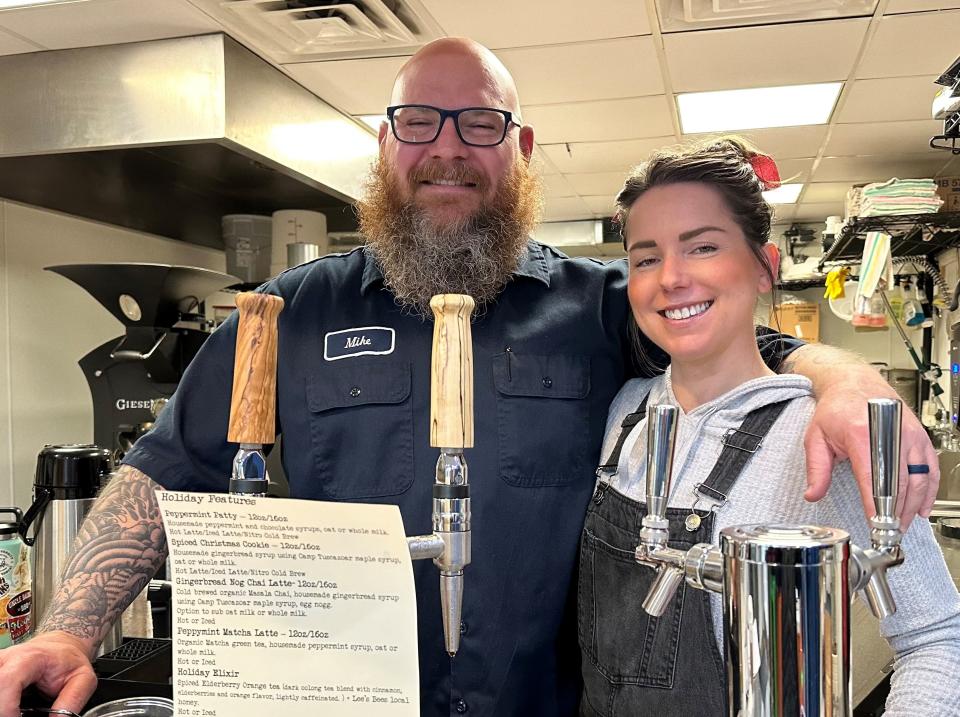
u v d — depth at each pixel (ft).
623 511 3.48
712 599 3.04
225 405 4.21
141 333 7.22
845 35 8.49
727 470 3.19
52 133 7.97
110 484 4.14
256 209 11.08
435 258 4.16
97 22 7.38
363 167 11.14
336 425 4.18
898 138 12.55
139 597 5.07
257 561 1.80
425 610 3.83
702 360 3.35
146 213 10.04
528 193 4.60
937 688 2.66
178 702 1.86
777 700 1.53
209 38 7.72
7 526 4.16
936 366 15.56
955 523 7.69
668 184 3.23
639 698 3.16
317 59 8.60
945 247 15.02
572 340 4.28
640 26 8.20
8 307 8.75
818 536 1.58
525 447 4.02
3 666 2.86
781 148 13.20
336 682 1.85
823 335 20.07
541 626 3.90
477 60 4.37
